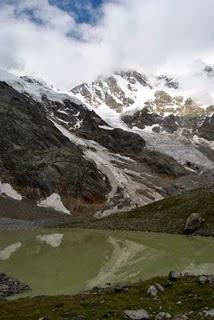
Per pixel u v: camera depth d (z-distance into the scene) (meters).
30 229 136.75
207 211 105.62
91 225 134.00
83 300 32.59
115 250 76.44
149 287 32.81
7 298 41.66
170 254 67.75
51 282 49.44
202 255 65.88
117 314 28.08
